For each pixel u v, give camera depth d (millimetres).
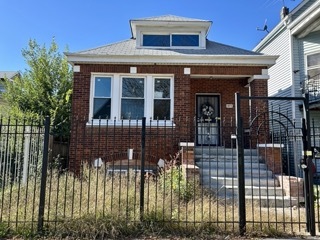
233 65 11008
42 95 16141
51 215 5078
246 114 12039
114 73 10883
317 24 12359
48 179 6809
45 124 5094
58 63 16891
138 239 4598
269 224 5012
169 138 10508
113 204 5477
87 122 10484
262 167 9000
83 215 4957
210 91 12477
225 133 12109
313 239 4707
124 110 10875
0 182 7535
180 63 10883
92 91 10820
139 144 10461
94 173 7273
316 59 12945
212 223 5016
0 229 4691
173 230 4863
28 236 4637
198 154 10125
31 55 16719
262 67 11055
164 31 12516
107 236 4672
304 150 5250
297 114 12891
